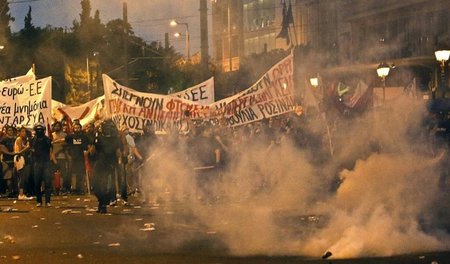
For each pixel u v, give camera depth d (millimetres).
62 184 31125
